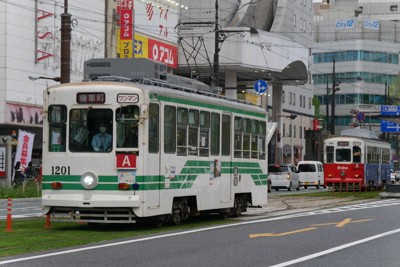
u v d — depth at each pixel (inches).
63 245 753.0
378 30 5954.7
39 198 1860.2
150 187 920.9
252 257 665.6
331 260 647.1
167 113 961.5
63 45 1512.1
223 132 1122.0
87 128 922.1
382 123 2910.9
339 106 5880.9
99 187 911.0
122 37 2474.2
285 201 1743.4
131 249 721.0
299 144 4805.6
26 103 2185.0
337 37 5935.0
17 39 2145.7
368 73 5851.4
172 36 2832.2
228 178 1137.4
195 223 1069.1
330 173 2486.5
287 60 3262.8
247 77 3422.7
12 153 2092.8
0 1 2108.8
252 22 3437.5
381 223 1056.2
